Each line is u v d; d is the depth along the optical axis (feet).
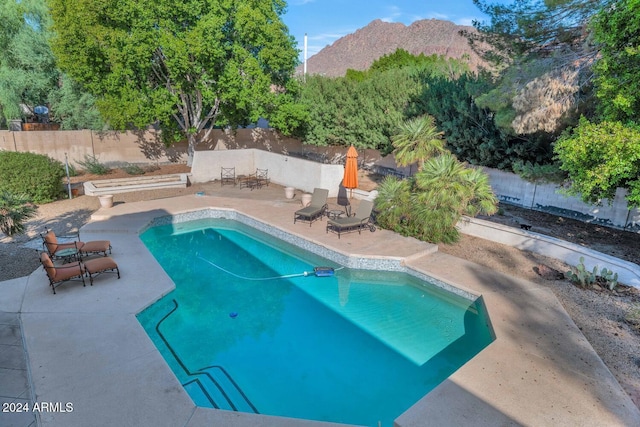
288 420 16.35
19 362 19.25
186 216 45.65
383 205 40.16
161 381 18.21
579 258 32.19
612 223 41.45
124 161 69.77
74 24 48.52
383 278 33.86
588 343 21.83
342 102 67.82
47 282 27.53
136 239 36.91
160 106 54.19
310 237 38.17
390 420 18.30
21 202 29.48
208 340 24.25
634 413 16.74
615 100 25.39
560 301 26.89
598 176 25.76
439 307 29.09
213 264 35.99
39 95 68.69
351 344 24.23
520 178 49.47
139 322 23.04
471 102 51.93
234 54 56.29
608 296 27.58
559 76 33.86
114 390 17.49
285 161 60.29
